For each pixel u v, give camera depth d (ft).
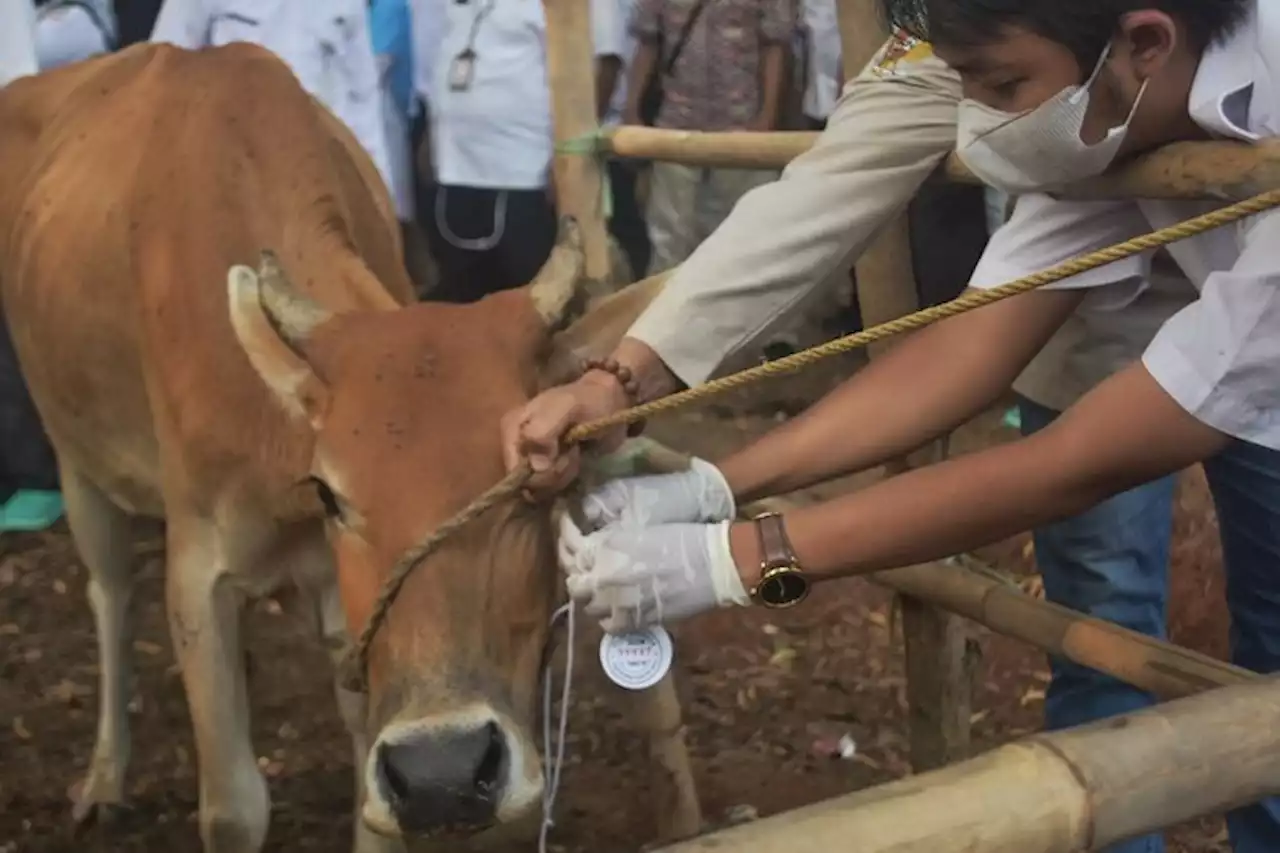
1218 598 12.73
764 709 12.39
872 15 8.32
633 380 6.62
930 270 16.76
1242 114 5.42
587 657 12.85
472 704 6.13
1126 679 7.06
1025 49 5.23
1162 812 4.32
